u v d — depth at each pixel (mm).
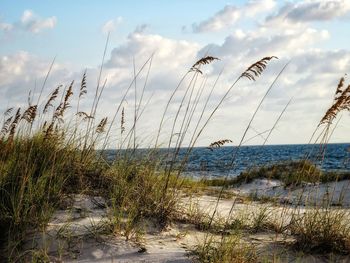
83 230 5051
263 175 14188
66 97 6312
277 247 5016
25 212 5113
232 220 6211
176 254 4543
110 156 6902
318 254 4887
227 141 5512
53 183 5965
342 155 38281
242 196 8984
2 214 5211
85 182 6285
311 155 5910
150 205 5754
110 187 6238
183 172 6844
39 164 6285
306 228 5211
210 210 6391
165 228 5414
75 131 6965
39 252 4496
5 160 6430
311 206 5863
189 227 5664
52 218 5324
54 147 6586
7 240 4918
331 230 5117
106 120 6848
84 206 5719
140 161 6754
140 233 5027
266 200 7859
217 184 13938
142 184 6324
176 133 6098
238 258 4328
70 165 6449
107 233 4938
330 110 5340
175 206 6027
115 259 4480
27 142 6734
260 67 5199
